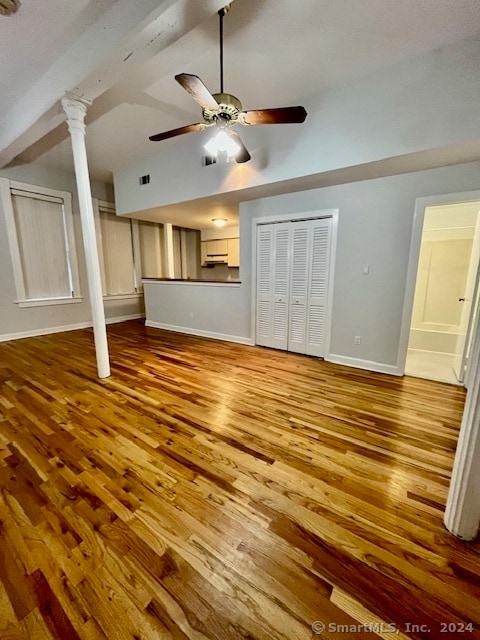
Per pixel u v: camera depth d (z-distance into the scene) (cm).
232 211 470
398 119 225
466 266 390
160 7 148
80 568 109
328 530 126
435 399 252
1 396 254
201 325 488
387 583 104
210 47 203
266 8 169
